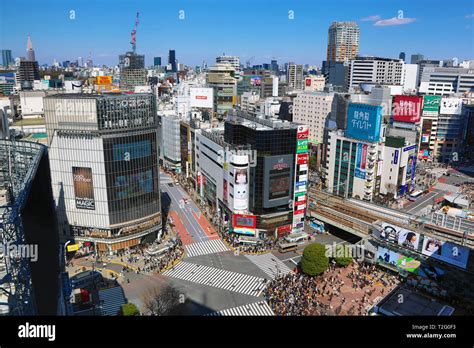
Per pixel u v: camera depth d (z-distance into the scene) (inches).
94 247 4183.1
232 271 3882.9
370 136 5492.1
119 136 3983.8
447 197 5767.7
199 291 3496.6
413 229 3964.1
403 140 5664.4
